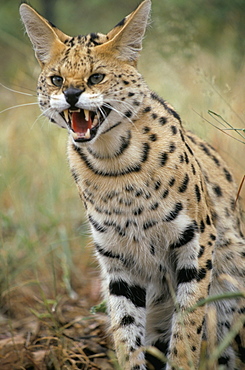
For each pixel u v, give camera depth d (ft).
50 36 31.48
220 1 62.39
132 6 80.23
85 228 44.62
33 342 35.94
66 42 32.12
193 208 31.24
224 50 60.34
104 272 33.53
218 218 34.01
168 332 34.37
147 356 34.63
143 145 30.71
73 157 32.24
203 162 35.09
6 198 47.85
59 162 49.90
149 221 31.24
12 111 59.77
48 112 31.19
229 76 55.36
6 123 58.29
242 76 53.88
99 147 30.63
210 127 46.26
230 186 36.04
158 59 57.26
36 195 48.21
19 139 54.19
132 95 30.60
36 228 45.34
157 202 30.86
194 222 31.24
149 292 34.01
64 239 41.68
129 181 30.83
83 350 35.42
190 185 31.19
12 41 73.87
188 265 31.48
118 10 80.38
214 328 31.78
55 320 35.94
